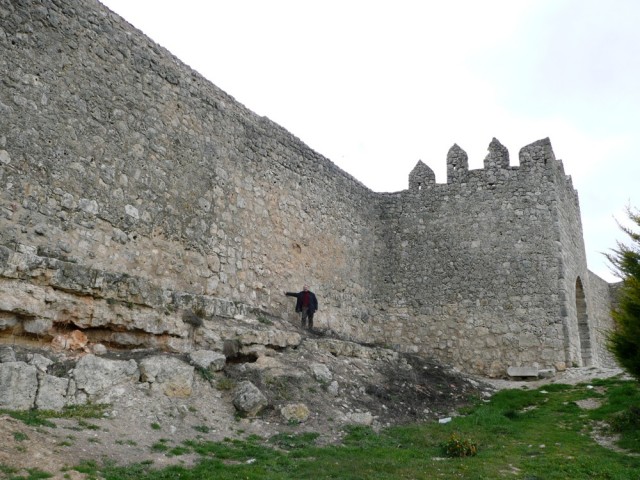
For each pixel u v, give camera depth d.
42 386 10.52
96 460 8.88
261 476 9.41
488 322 25.05
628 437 13.31
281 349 16.86
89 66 15.53
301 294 21.67
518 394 19.06
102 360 11.70
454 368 23.77
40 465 8.14
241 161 20.91
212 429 11.69
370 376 17.59
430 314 26.14
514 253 25.48
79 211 14.57
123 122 16.34
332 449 11.58
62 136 14.42
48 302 12.05
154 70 17.77
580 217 30.73
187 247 17.97
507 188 26.39
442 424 15.02
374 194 28.59
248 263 20.45
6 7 13.48
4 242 12.62
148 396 11.82
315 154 25.19
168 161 17.72
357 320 25.84
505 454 12.27
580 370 23.08
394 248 27.67
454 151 27.86
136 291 14.00
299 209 23.62
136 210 16.31
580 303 29.03
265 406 13.18
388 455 11.58
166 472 9.01
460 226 26.73
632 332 14.29
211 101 20.00
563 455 12.19
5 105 13.12
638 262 14.55
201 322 15.28
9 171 12.98
